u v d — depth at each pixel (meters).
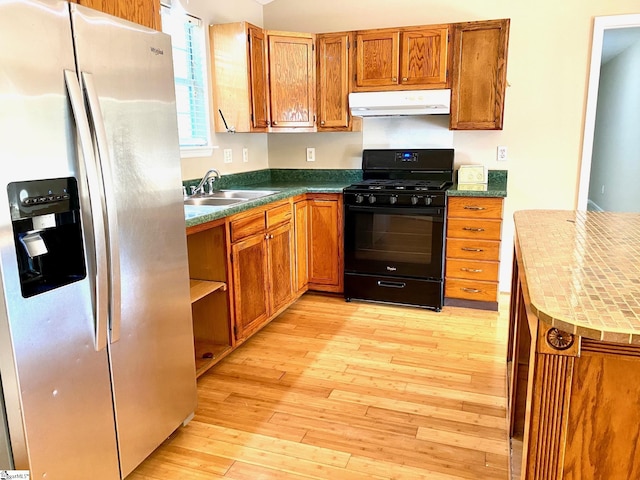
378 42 3.51
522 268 1.40
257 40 3.43
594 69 3.40
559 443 1.12
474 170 3.71
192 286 2.55
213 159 3.52
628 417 1.07
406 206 3.35
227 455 1.91
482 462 1.85
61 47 1.31
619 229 1.94
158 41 1.72
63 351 1.38
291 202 3.38
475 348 2.84
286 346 2.90
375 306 3.57
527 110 3.59
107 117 1.49
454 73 3.38
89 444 1.51
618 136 7.02
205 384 2.46
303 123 3.73
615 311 1.01
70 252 1.44
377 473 1.79
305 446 1.96
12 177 1.20
